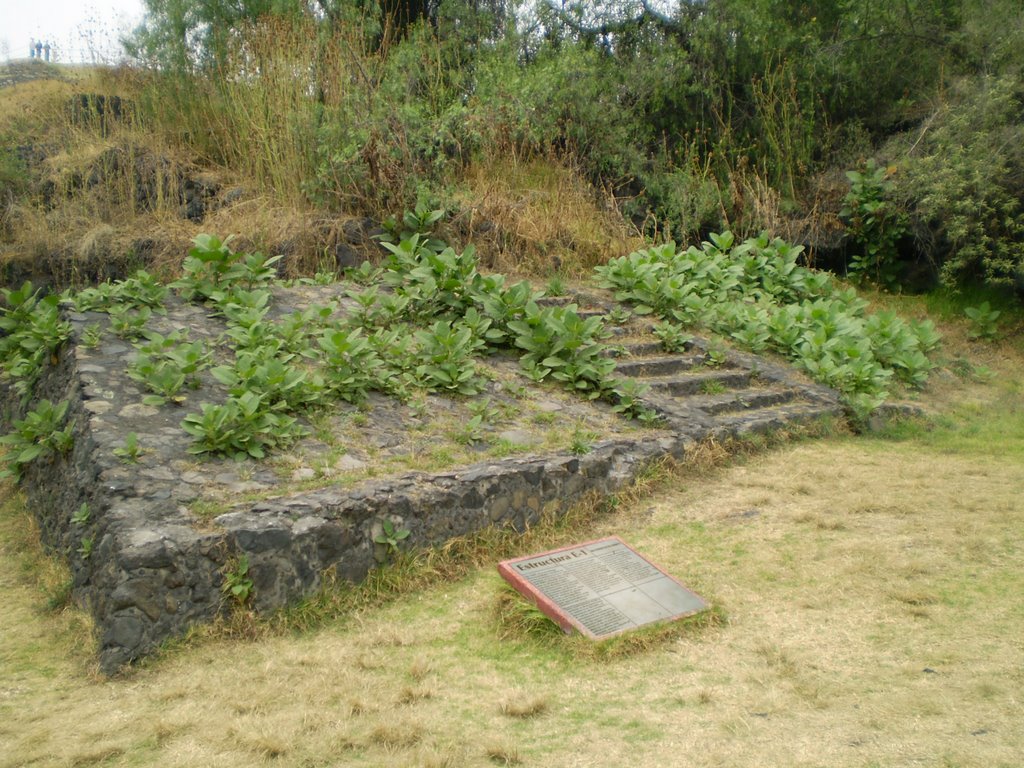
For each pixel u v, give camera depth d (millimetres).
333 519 4809
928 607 4418
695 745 3365
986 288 10609
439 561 5133
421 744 3457
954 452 7152
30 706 3855
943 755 3178
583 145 11562
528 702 3727
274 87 9867
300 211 9250
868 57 12242
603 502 5977
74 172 9602
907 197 10781
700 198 11258
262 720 3664
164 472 4953
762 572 4980
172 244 8742
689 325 8883
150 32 11367
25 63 14805
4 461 6723
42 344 6746
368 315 7418
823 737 3355
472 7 12883
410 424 6105
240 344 6555
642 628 4289
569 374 7160
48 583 5020
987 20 10797
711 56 12523
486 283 7965
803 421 7422
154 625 4250
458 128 10328
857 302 10180
